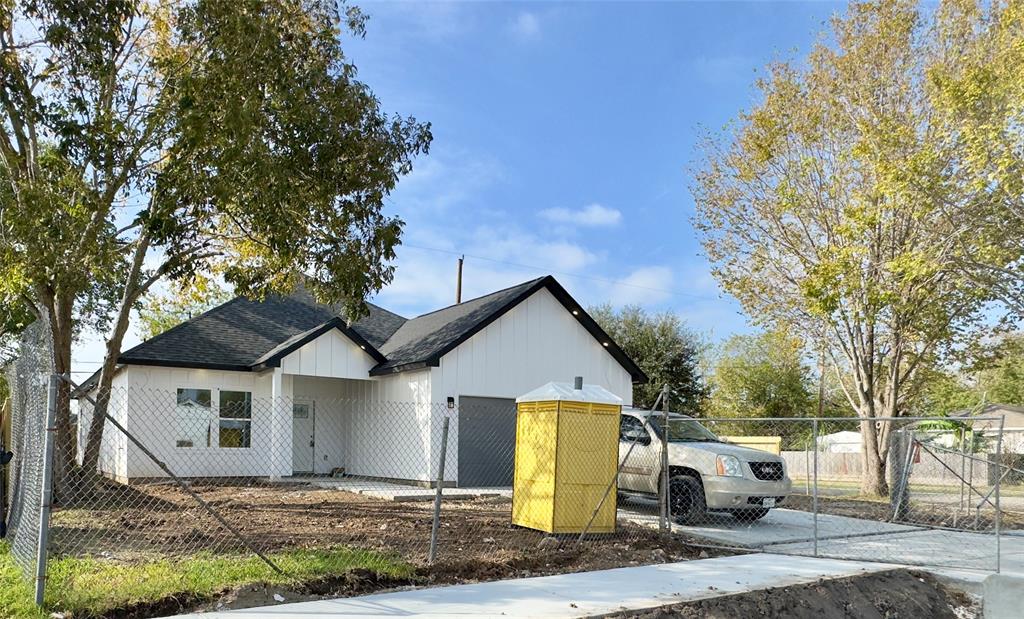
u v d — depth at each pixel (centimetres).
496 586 743
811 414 4341
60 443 1199
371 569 748
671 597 705
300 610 625
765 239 2022
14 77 1062
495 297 2008
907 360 2036
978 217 1570
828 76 1856
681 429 1327
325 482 1786
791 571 850
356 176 1170
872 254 1798
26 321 1603
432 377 1766
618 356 2109
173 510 1140
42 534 588
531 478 1055
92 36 1071
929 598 830
